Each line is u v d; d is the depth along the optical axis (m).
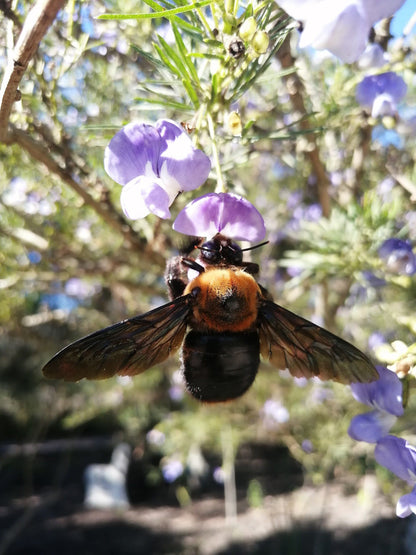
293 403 0.24
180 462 0.31
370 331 0.16
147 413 0.33
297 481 0.38
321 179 0.12
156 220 0.10
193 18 0.06
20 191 0.12
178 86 0.07
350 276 0.10
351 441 0.23
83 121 0.11
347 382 0.06
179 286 0.07
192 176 0.06
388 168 0.12
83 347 0.06
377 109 0.08
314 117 0.10
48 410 0.30
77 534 0.34
